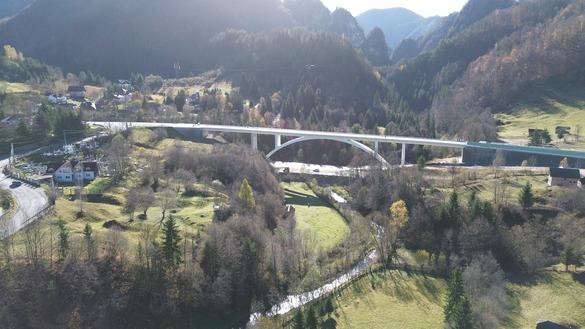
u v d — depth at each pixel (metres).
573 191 82.12
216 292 60.62
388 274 71.00
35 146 107.75
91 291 55.06
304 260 71.69
